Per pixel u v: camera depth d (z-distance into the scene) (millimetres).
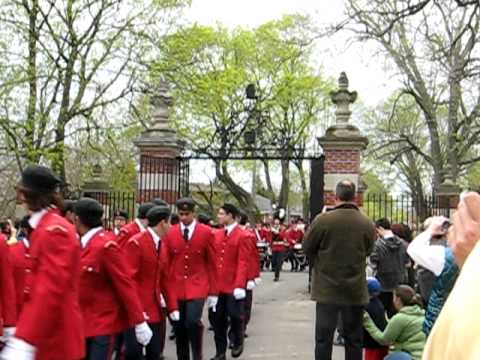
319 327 8312
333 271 8258
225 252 11961
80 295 7453
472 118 28797
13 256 7297
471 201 1532
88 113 24344
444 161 34156
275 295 21906
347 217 8281
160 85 20062
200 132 38125
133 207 20422
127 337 8188
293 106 43844
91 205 7484
